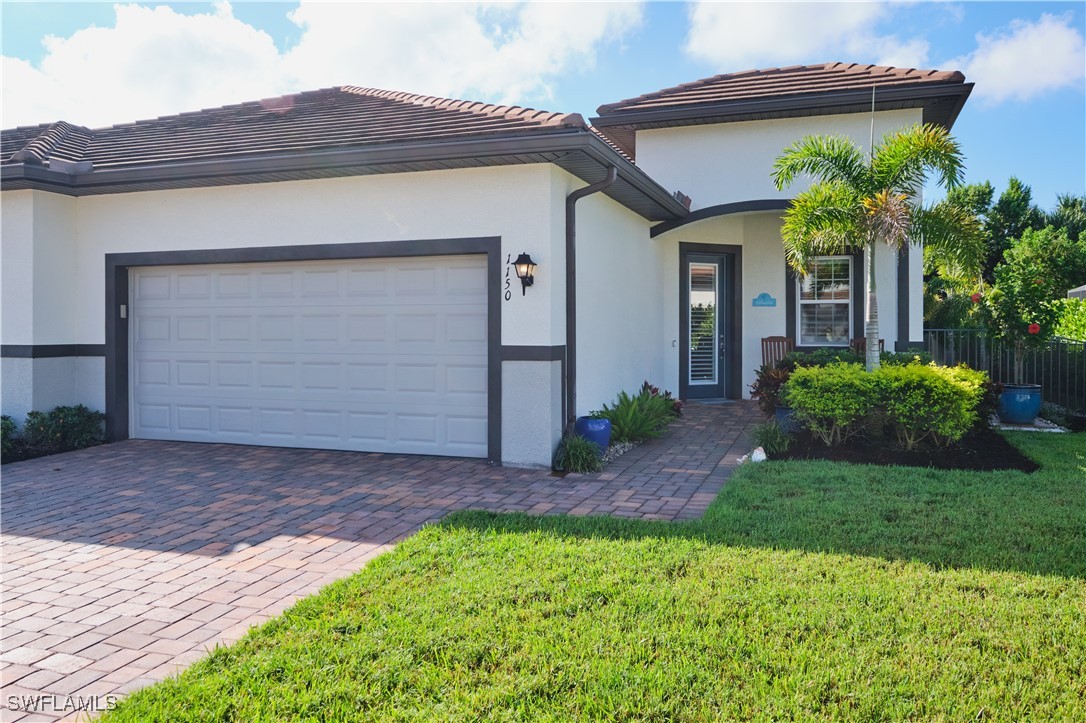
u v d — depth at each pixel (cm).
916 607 391
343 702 311
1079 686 313
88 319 985
